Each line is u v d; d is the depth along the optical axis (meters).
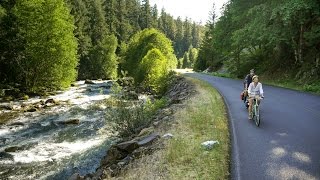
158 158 9.15
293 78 28.59
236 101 18.86
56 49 43.50
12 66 40.53
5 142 18.05
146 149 10.38
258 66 39.22
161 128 12.78
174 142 10.04
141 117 16.72
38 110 27.92
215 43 50.44
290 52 31.84
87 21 95.19
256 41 36.44
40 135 19.42
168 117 14.73
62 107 29.50
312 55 27.86
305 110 14.41
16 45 39.50
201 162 8.38
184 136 10.95
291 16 27.00
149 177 7.91
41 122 22.98
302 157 8.38
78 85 56.47
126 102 17.06
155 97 37.09
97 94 40.78
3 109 28.19
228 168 7.95
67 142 17.78
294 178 7.15
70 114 25.89
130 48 78.12
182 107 17.08
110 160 11.48
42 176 13.10
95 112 26.53
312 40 28.16
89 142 17.56
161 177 7.80
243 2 34.97
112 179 8.52
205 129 11.65
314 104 15.92
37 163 14.61
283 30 29.08
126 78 59.84
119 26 119.50
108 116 17.52
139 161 9.40
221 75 53.28
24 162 14.77
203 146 9.45
